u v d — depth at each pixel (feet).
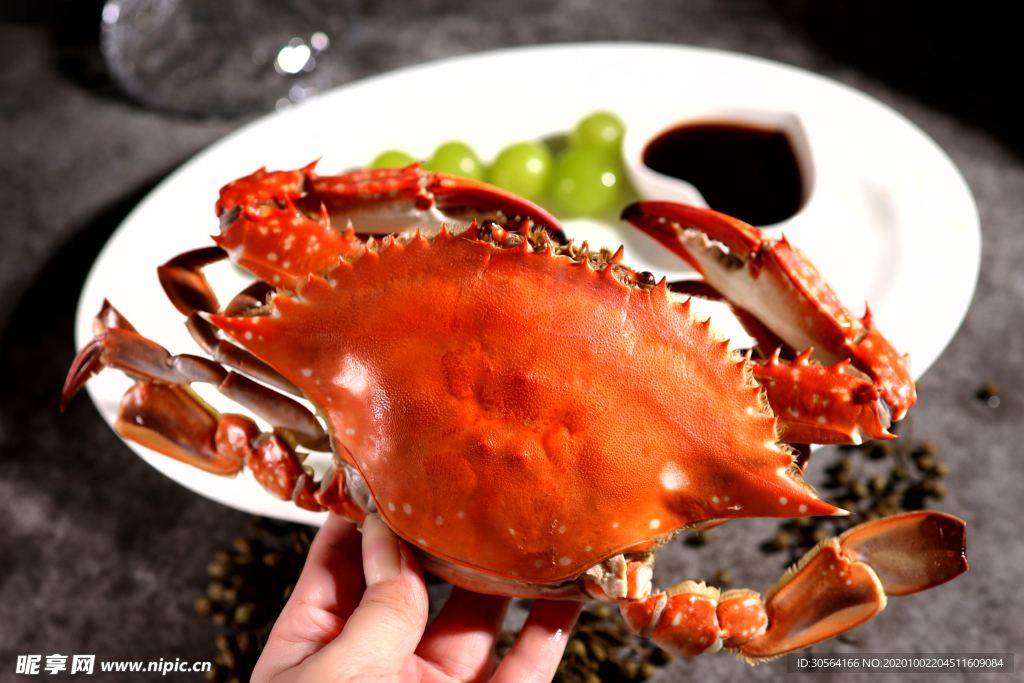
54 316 1.30
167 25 1.63
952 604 1.03
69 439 1.20
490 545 0.80
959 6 1.59
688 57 1.36
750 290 0.92
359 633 0.83
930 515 0.83
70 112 1.54
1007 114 1.43
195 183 1.27
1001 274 1.26
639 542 0.80
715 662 1.00
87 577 1.09
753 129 1.25
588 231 1.25
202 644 1.05
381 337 0.81
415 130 1.33
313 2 1.68
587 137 1.27
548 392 0.78
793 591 0.85
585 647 0.99
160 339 1.15
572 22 1.65
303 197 0.92
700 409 0.79
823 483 1.09
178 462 1.02
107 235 1.39
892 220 1.19
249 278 1.21
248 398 0.91
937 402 1.15
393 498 0.82
